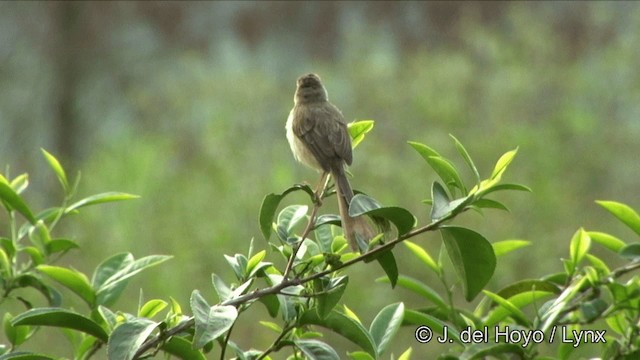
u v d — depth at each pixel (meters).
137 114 24.72
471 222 16.05
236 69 22.11
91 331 4.04
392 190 16.78
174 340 3.89
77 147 26.23
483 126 18.36
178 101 21.64
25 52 27.36
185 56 27.02
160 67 28.06
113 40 28.20
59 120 26.72
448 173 4.18
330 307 4.02
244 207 16.56
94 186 17.42
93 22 28.11
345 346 13.62
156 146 19.12
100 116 27.00
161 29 28.78
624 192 17.92
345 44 24.27
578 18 22.98
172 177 17.52
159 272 15.22
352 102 19.44
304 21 28.66
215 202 16.55
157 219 16.36
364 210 3.92
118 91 27.53
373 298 14.59
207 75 21.94
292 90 20.62
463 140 17.70
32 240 5.19
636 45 19.75
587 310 4.60
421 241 15.59
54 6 27.48
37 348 12.34
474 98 18.94
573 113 18.14
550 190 16.56
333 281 4.11
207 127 18.81
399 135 18.41
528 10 22.56
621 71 19.53
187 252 15.52
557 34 22.75
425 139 17.78
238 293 3.96
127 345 3.60
